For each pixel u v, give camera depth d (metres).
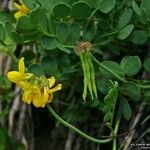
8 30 0.34
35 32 0.33
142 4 0.34
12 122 0.49
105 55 0.42
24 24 0.32
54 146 0.48
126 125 0.40
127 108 0.35
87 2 0.34
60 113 0.46
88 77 0.32
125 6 0.37
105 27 0.36
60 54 0.36
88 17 0.34
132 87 0.34
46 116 0.49
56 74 0.35
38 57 0.42
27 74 0.32
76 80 0.40
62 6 0.32
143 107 0.39
